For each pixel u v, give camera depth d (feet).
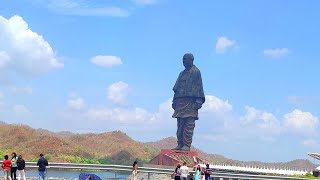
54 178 203.72
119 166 227.20
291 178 276.00
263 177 271.90
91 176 169.89
